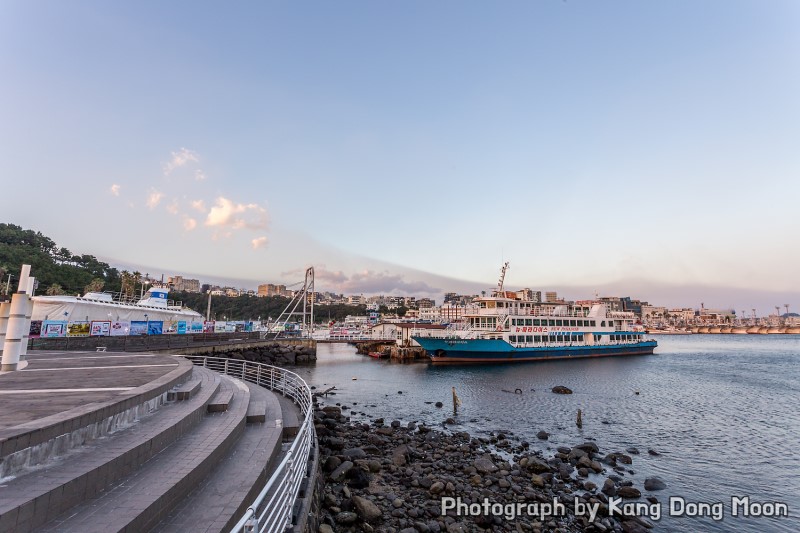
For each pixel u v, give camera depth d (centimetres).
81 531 557
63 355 2344
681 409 3331
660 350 11012
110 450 781
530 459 1975
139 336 4025
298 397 1928
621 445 2406
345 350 9900
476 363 6278
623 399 3712
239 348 5509
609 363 6619
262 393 2100
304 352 6625
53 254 11975
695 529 1478
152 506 656
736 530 1480
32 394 1056
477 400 3659
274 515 821
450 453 2112
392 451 2091
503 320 6519
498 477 1800
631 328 8512
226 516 712
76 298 4384
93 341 3547
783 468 2055
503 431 2662
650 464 2095
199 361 3366
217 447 982
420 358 7200
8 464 627
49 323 3403
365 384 4541
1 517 496
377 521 1324
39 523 556
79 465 691
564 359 6944
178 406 1240
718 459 2172
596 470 1959
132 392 1083
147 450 860
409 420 2973
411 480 1695
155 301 5800
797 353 9700
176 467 830
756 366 6512
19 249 9700
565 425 2831
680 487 1817
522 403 3531
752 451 2303
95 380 1317
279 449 1245
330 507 1355
